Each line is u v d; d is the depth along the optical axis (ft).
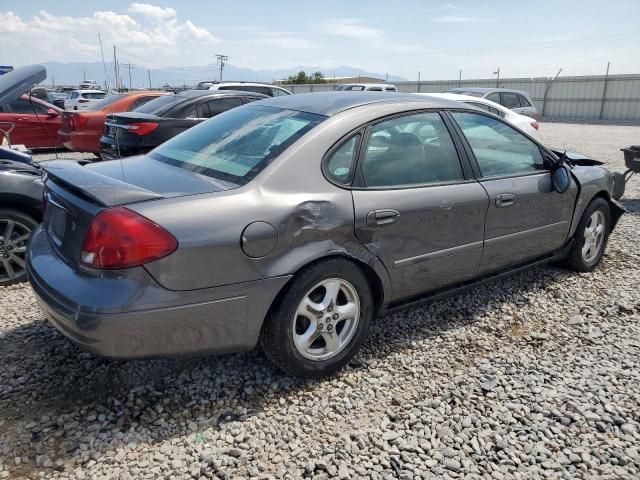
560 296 13.82
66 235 8.77
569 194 13.70
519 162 12.73
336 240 9.16
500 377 9.97
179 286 7.81
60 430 8.18
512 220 12.20
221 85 37.09
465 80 122.42
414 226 10.19
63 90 134.62
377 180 9.89
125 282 7.57
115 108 33.45
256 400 9.09
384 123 10.27
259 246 8.33
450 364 10.45
